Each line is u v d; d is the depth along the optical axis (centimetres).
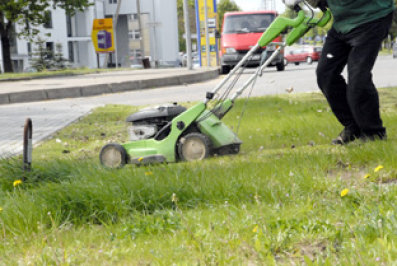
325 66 694
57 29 6122
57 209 461
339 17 659
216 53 4541
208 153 666
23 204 465
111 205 464
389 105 1154
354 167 568
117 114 1330
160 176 530
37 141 970
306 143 768
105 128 1102
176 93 1920
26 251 388
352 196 435
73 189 489
